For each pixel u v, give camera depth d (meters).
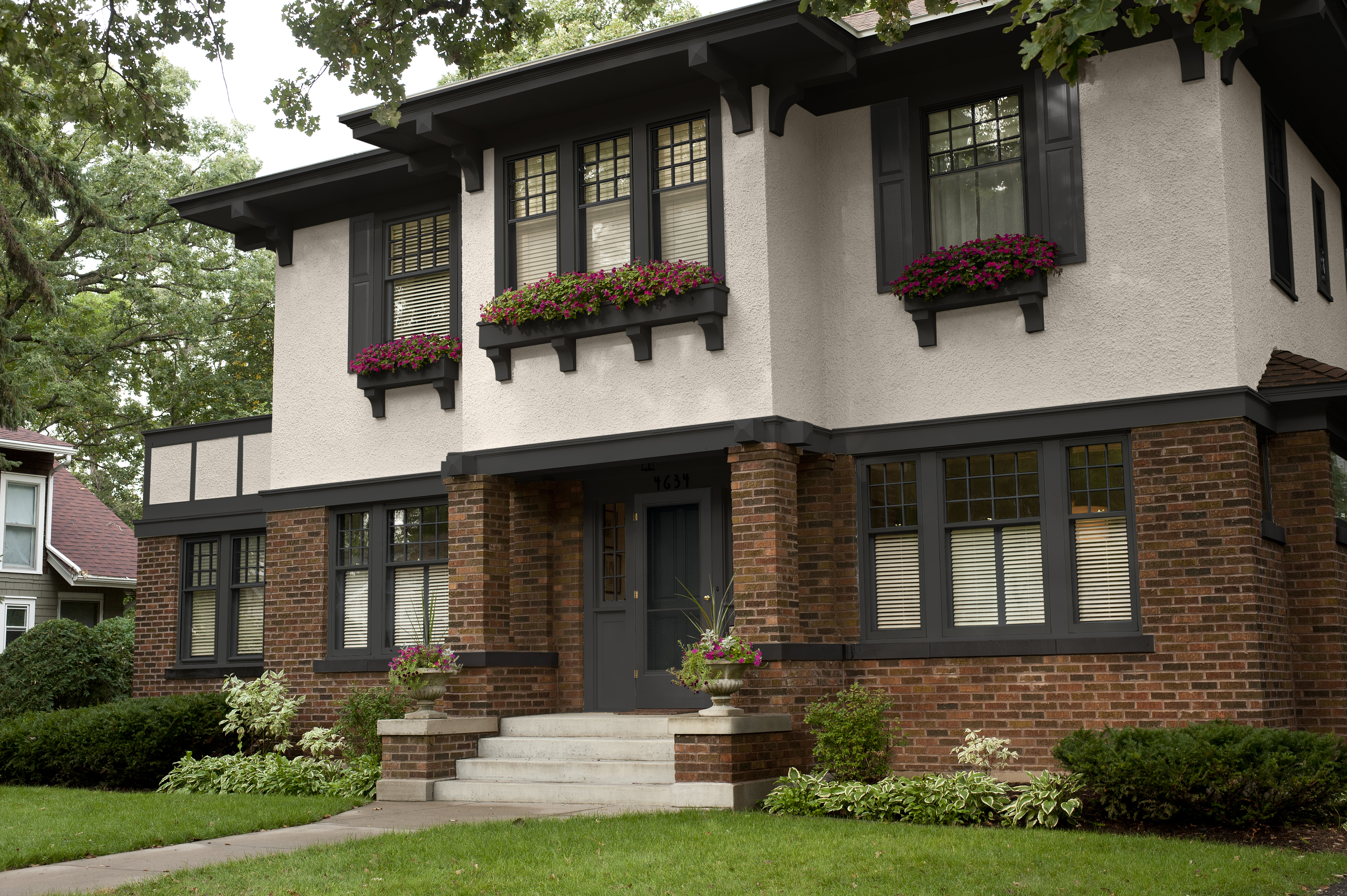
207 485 17.31
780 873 7.79
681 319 12.07
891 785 10.32
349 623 15.25
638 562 13.66
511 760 12.38
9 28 9.32
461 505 13.44
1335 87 12.66
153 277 29.66
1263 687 10.30
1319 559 11.09
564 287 12.52
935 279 11.77
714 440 11.90
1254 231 11.58
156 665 17.31
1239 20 6.46
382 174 14.83
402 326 15.16
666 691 13.32
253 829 10.35
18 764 14.84
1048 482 11.45
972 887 7.43
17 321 27.64
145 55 9.84
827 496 12.20
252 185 15.54
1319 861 8.09
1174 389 10.95
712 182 12.17
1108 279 11.32
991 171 12.10
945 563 11.87
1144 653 10.75
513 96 12.62
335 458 15.43
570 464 12.69
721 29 11.43
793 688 11.49
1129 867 7.84
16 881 8.23
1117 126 11.43
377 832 9.91
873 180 12.50
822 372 12.47
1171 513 10.79
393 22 9.62
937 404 11.98
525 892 7.41
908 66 12.27
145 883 7.88
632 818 9.92
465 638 13.23
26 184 20.12
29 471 23.31
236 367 31.02
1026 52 6.72
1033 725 11.14
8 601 22.67
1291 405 11.26
